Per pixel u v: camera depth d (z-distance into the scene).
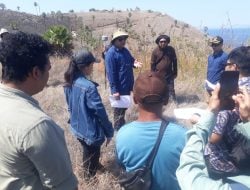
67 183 2.40
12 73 2.39
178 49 13.52
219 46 8.54
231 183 1.92
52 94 9.80
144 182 2.73
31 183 2.34
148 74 2.90
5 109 2.33
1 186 2.35
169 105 8.74
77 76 5.39
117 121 7.21
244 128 2.30
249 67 2.80
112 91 7.12
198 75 11.96
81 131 5.42
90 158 5.55
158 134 2.76
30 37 2.44
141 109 2.87
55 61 16.02
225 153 2.49
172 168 2.73
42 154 2.27
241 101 1.92
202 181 1.76
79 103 5.34
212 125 1.94
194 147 1.86
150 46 14.59
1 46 2.39
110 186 5.32
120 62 7.12
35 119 2.30
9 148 2.28
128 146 2.79
